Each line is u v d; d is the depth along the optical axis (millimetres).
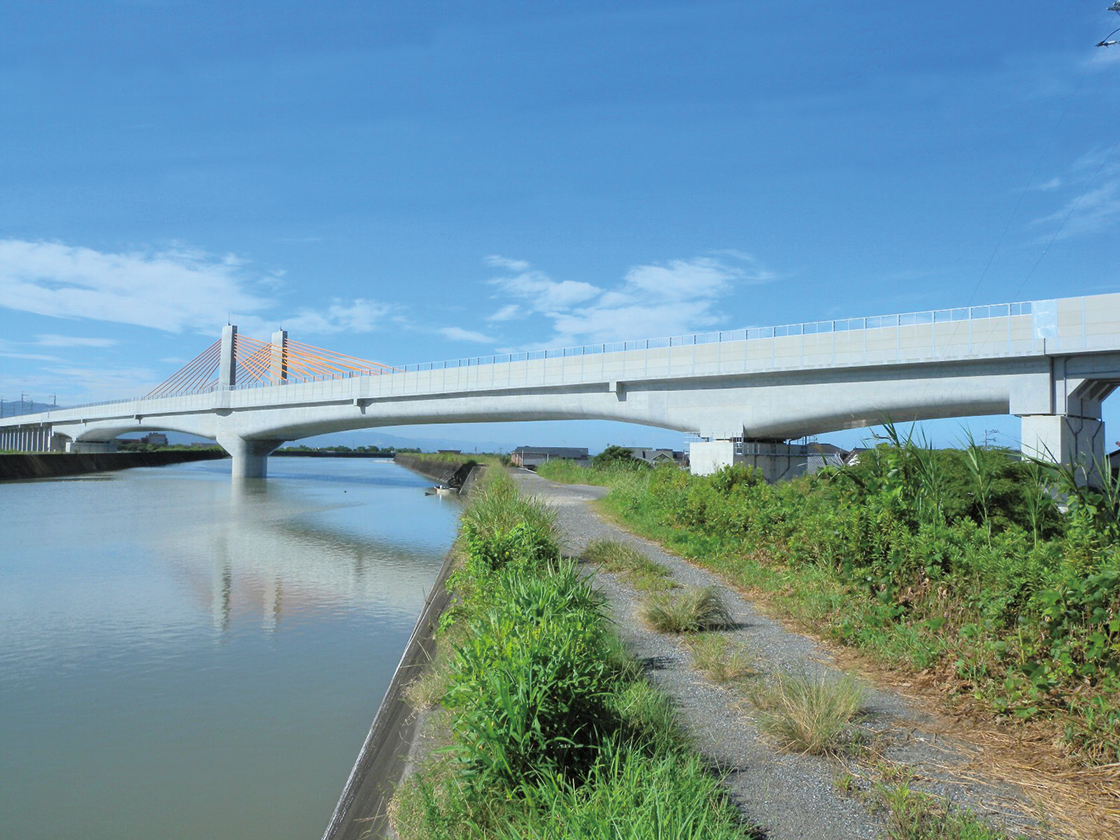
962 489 8875
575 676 4793
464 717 4715
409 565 25656
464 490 55156
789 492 13875
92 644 15289
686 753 4867
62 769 9445
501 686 4527
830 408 34562
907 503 8695
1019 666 5859
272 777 9320
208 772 9430
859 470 9898
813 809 4324
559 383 45500
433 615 11695
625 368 42219
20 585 21297
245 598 19969
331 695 12328
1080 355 27781
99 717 11258
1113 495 6863
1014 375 29297
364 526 36438
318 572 23969
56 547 28438
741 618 9180
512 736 4453
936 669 6656
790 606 9336
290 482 74875
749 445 37875
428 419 56969
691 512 16281
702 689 6492
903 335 31828
